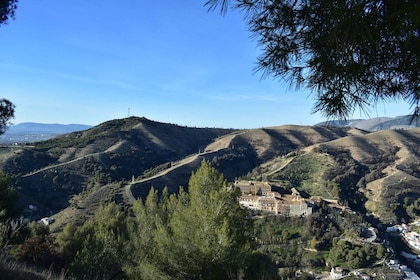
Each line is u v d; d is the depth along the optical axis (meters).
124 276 12.43
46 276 5.73
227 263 9.28
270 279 10.02
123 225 22.20
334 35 1.69
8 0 5.93
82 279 9.50
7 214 17.48
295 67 2.18
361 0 1.49
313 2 1.86
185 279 9.67
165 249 10.06
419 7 1.31
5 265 5.19
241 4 2.19
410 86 2.05
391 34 1.61
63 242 18.36
